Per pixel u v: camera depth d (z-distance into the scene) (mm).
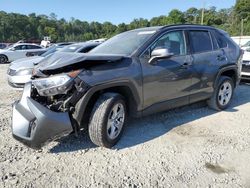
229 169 3396
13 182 3014
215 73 5367
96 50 4602
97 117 3615
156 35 4406
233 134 4480
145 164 3471
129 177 3174
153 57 4145
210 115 5445
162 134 4422
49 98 3512
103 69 3646
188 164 3492
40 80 3469
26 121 3344
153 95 4258
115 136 3893
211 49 5391
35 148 3387
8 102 6379
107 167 3377
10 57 19906
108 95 3730
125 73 3812
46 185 2980
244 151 3879
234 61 5812
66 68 3469
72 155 3658
